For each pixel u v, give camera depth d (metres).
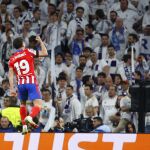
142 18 60.16
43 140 39.75
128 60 55.00
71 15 60.97
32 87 40.22
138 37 58.31
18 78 40.53
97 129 46.03
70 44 59.31
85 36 59.12
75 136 39.47
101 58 56.50
